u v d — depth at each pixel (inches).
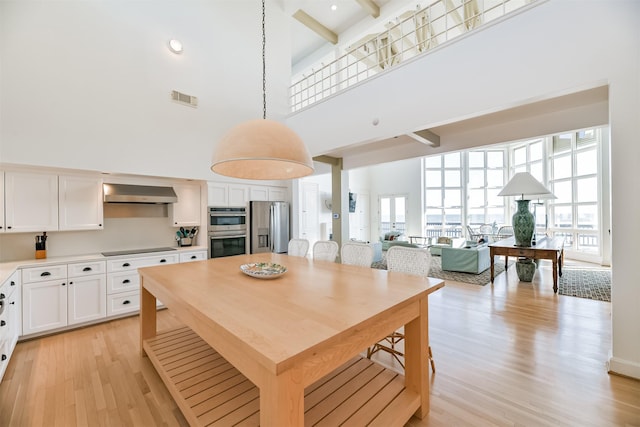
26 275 113.0
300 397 42.6
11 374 89.3
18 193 118.9
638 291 80.0
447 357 95.7
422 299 70.7
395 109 131.8
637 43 77.4
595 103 124.6
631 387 77.3
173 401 76.2
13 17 115.8
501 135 153.6
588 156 272.7
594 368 87.2
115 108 139.9
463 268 226.7
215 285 77.3
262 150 70.8
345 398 66.8
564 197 298.7
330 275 89.0
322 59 303.4
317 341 43.3
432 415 68.7
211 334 56.5
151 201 156.9
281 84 214.1
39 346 108.6
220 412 62.2
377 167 446.0
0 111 111.7
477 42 105.6
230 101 184.5
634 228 79.7
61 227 128.5
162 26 157.2
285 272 91.6
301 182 330.3
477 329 118.0
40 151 119.5
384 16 233.6
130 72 145.2
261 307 59.1
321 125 170.1
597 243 262.4
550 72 90.0
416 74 123.8
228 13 186.1
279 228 214.7
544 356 95.2
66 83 126.6
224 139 75.7
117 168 139.8
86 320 127.4
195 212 179.5
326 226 362.9
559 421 66.0
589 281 195.2
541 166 328.2
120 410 72.7
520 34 95.7
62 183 129.3
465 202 394.9
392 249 103.5
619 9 79.4
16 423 67.9
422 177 406.0
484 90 103.8
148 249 161.2
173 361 85.7
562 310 139.5
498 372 86.4
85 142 130.8
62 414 71.1
